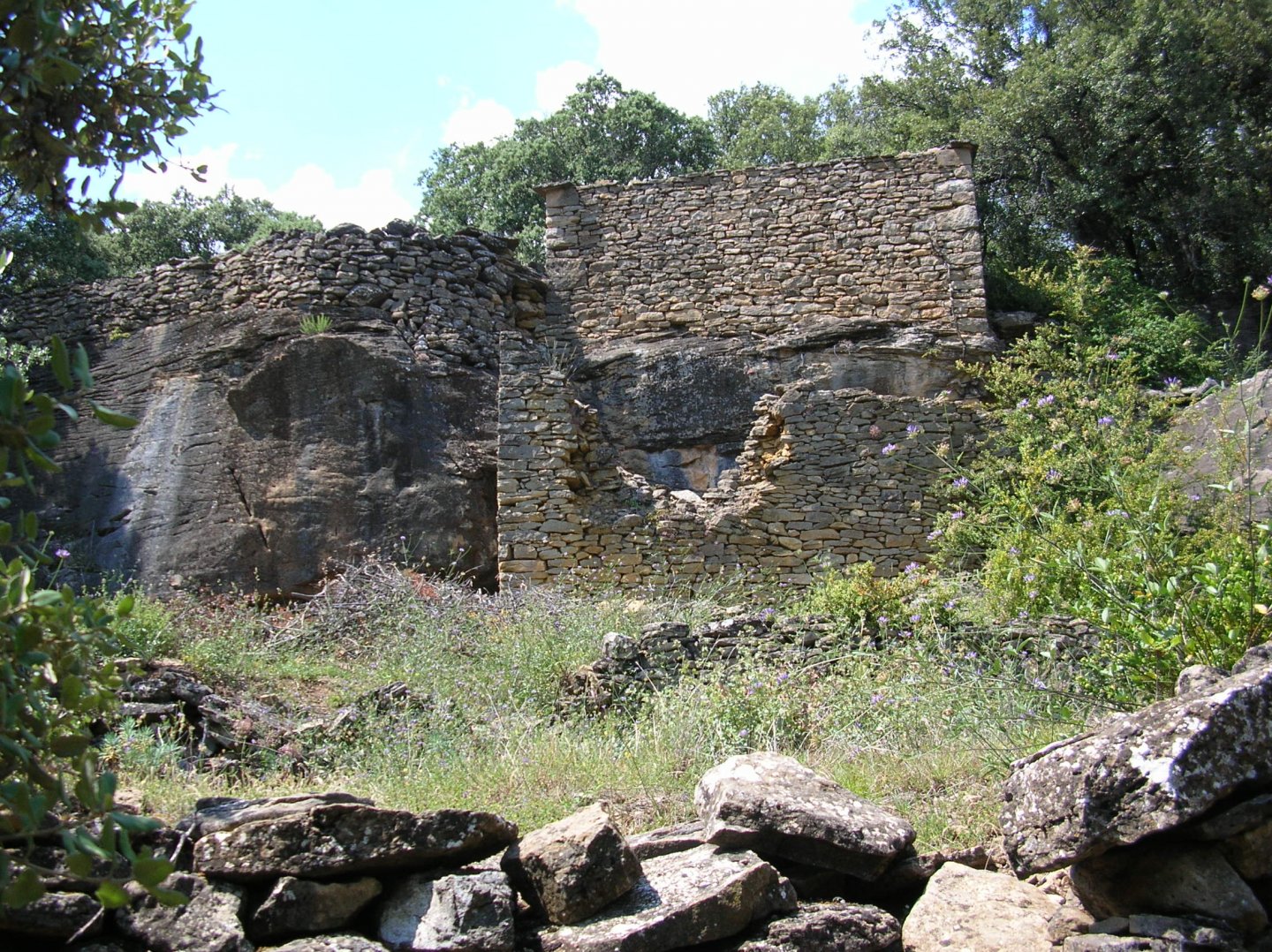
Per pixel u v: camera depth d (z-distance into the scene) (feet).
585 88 95.96
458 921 12.43
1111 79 67.72
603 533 40.34
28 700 10.28
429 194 97.50
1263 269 67.51
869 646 26.94
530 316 54.13
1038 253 70.64
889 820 14.69
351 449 45.50
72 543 46.34
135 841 12.66
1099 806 12.94
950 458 42.42
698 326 53.36
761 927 13.14
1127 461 30.35
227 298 51.78
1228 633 17.48
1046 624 25.39
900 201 53.98
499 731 22.17
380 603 35.40
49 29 10.84
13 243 66.74
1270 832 12.96
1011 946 13.05
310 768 21.98
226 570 43.93
